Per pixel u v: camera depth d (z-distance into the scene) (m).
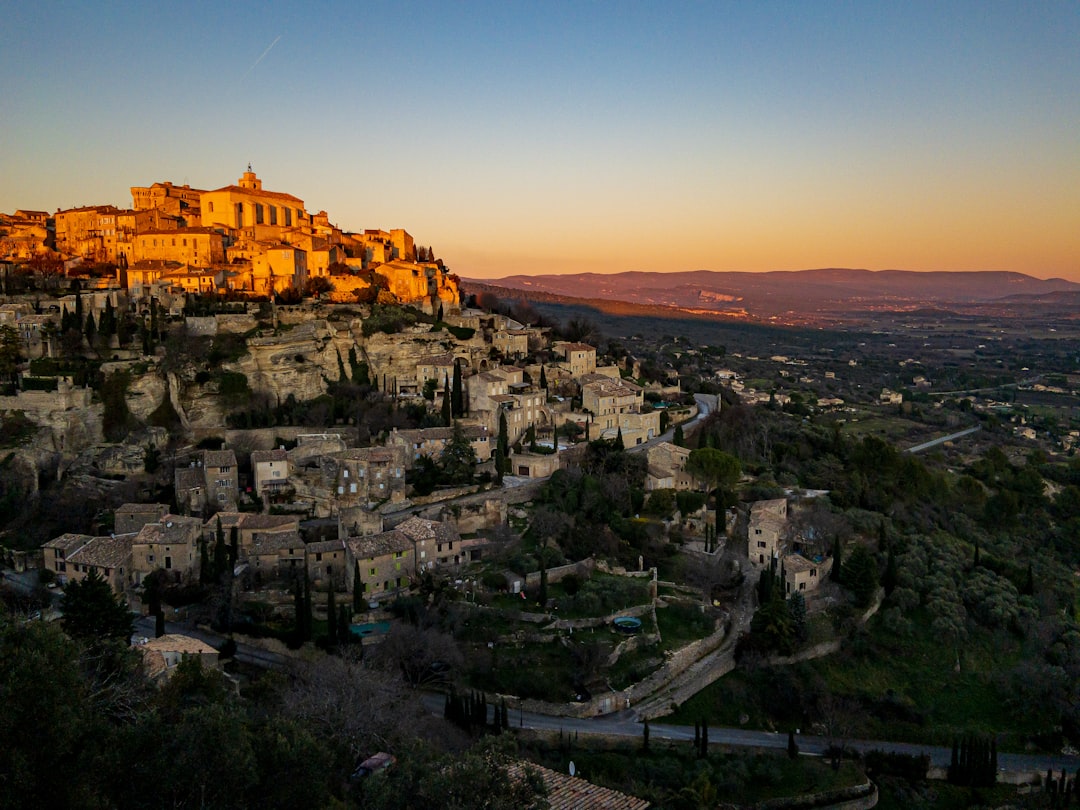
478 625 101.94
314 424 152.25
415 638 93.69
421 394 171.75
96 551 111.88
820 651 110.25
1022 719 106.50
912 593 121.62
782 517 131.75
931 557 133.50
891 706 105.12
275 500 130.38
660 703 96.25
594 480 133.25
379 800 47.31
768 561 125.31
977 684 111.00
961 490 167.00
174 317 165.75
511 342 197.12
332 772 60.47
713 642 108.19
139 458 139.62
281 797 47.31
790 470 162.12
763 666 104.94
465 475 139.62
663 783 80.88
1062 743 103.75
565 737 86.81
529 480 142.75
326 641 96.94
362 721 70.19
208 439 147.62
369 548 109.38
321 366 168.38
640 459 147.88
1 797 37.81
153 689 62.56
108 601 86.25
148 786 43.50
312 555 114.50
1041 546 156.38
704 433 170.50
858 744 99.44
